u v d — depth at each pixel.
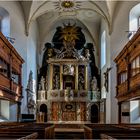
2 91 14.89
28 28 24.84
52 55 30.97
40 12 26.34
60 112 29.22
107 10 24.19
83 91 29.48
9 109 20.44
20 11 24.12
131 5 21.03
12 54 17.31
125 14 21.86
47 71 30.91
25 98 24.09
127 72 17.11
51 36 32.00
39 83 30.61
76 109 29.28
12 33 22.33
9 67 16.73
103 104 27.11
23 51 24.02
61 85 29.69
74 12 29.14
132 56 16.08
